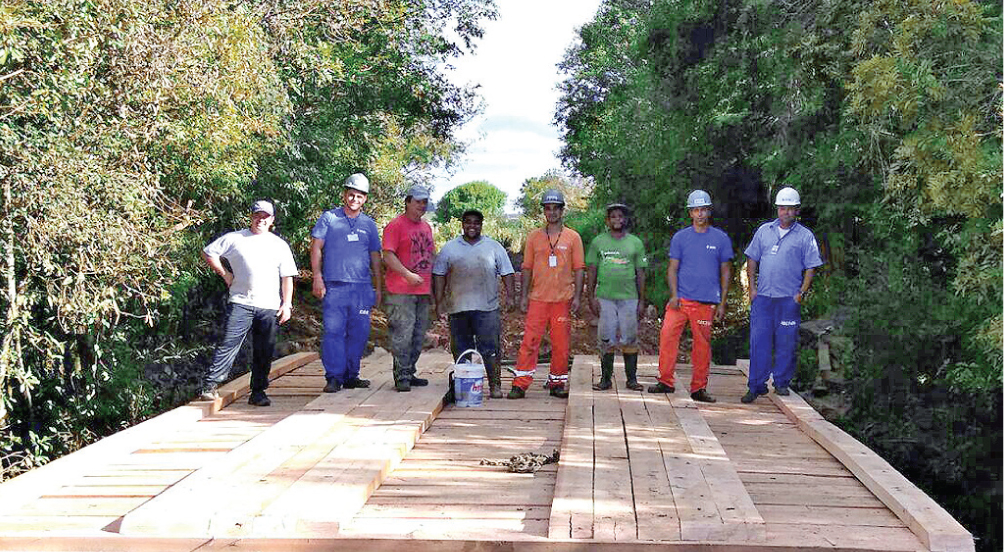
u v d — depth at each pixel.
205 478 5.17
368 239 8.36
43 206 7.26
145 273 8.47
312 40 13.71
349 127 16.64
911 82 8.68
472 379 7.97
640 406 7.68
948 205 8.34
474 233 8.32
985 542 10.25
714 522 4.34
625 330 8.48
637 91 17.62
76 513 4.87
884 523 4.66
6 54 6.70
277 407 8.09
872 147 10.85
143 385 10.40
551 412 7.80
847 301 12.00
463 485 5.39
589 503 4.68
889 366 10.84
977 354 9.38
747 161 14.81
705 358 8.33
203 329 13.05
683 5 15.34
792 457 6.27
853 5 10.86
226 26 8.84
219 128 9.13
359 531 4.46
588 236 20.38
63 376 9.22
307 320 15.97
